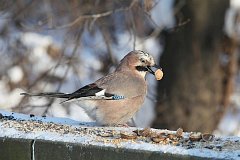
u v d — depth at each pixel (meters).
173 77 14.63
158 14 14.44
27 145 6.89
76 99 8.45
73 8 15.61
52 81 16.48
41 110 14.87
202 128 14.58
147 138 6.97
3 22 18.36
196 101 14.52
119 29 17.00
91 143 6.64
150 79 15.74
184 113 14.55
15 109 14.52
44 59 17.41
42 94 8.41
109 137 7.03
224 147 6.57
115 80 8.70
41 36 17.97
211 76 14.58
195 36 14.47
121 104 8.56
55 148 6.75
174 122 14.54
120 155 6.44
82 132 7.36
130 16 13.23
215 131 14.98
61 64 14.81
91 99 8.52
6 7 16.45
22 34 18.00
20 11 16.66
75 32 15.34
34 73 17.14
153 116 15.02
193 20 14.43
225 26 15.38
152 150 6.33
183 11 14.47
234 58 15.70
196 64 14.51
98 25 15.62
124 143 6.62
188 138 7.03
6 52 17.80
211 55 14.55
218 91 14.78
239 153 6.25
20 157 6.94
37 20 17.61
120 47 16.52
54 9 16.70
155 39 16.12
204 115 14.58
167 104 14.64
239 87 15.98
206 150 6.37
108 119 8.54
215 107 14.77
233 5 15.30
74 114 15.06
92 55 16.94
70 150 6.69
